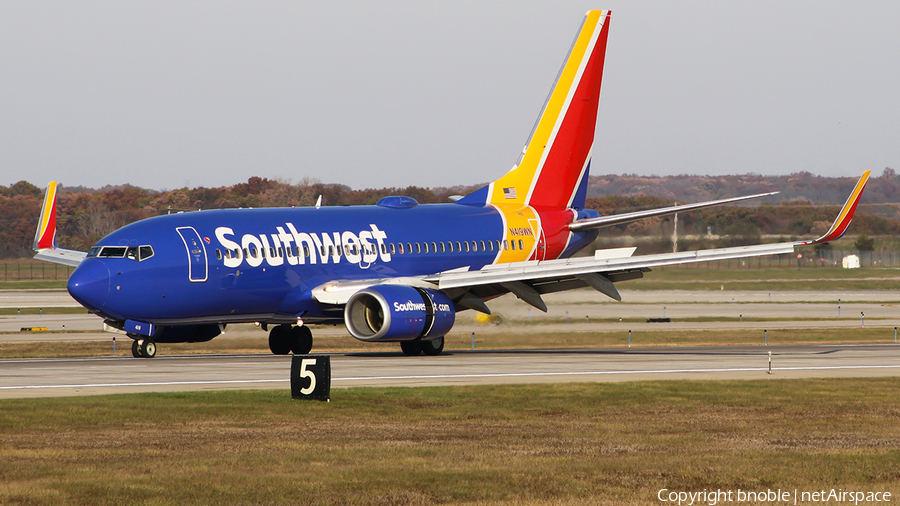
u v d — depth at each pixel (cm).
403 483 5419
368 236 14075
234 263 12638
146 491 5212
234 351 15938
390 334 12525
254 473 5634
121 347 16400
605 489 5344
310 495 5162
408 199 15212
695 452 6356
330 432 7006
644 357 13138
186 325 13125
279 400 8375
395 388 9156
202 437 6769
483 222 15462
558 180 16500
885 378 10362
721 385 9650
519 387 9331
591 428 7256
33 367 11269
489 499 5122
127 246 12119
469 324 19488
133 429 7056
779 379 10238
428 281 13588
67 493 5153
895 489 5412
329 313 13688
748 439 6850
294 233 13325
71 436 6775
